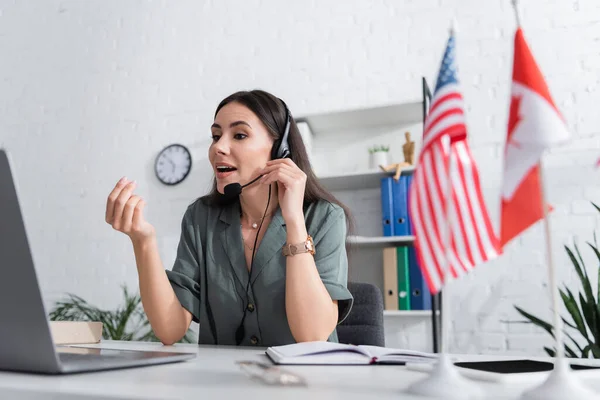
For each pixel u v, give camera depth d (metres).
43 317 0.54
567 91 2.49
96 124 3.33
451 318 2.49
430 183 0.59
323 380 0.56
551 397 0.43
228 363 0.72
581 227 2.37
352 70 2.86
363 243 2.52
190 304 1.28
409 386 0.49
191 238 1.41
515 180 0.51
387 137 2.76
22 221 0.50
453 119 0.56
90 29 3.48
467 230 0.60
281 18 3.06
